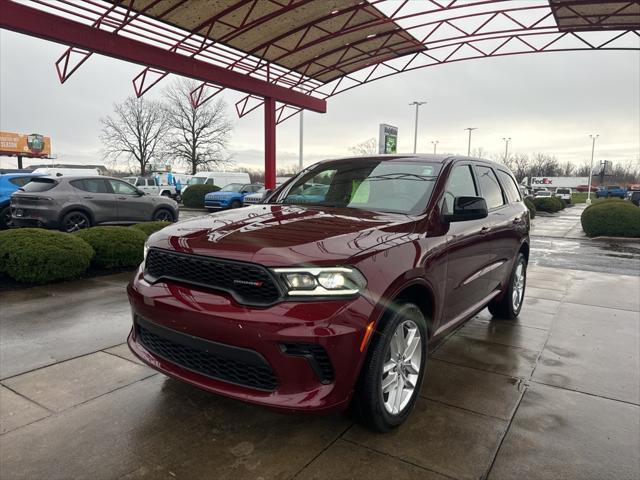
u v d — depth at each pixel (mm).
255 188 24375
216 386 2494
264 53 16594
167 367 2715
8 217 13570
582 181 91125
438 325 3316
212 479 2311
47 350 3957
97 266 7457
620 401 3277
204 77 15281
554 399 3285
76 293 5934
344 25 14805
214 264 2498
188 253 2592
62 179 11555
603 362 4004
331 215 3227
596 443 2727
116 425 2793
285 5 13219
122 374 3504
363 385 2543
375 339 2553
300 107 20109
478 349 4273
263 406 2340
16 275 6207
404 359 2857
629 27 15117
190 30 13883
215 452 2537
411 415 3002
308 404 2318
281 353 2303
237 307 2359
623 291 6871
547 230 18516
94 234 7375
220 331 2369
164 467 2400
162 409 2990
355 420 2717
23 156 56125
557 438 2770
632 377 3701
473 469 2443
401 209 3367
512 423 2928
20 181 13914
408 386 2916
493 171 4855
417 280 2844
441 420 2943
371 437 2721
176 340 2594
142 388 3279
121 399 3113
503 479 2369
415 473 2396
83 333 4398
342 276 2389
